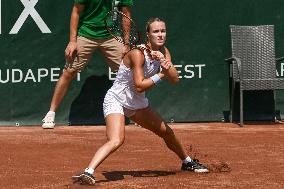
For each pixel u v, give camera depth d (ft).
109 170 60.13
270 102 102.37
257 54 101.04
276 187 50.72
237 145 76.23
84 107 100.73
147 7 100.73
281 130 90.63
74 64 92.58
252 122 101.65
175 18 101.19
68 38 101.04
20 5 100.78
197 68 101.60
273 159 65.77
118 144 52.19
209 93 101.76
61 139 82.07
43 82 101.14
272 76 100.99
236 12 101.76
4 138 82.89
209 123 100.99
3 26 100.63
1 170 60.18
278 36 102.37
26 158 67.41
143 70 52.90
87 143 78.54
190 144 77.15
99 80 100.73
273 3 102.06
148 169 60.54
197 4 101.35
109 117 53.16
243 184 51.96
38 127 98.12
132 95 53.72
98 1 91.45
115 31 91.81
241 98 95.30
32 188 51.34
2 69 100.73
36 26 100.89
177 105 101.35
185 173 57.72
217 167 59.26
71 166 62.90
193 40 101.45
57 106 95.45
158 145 76.84
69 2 101.04
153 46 53.06
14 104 100.99
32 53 100.89
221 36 101.76
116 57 92.43
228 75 101.81
